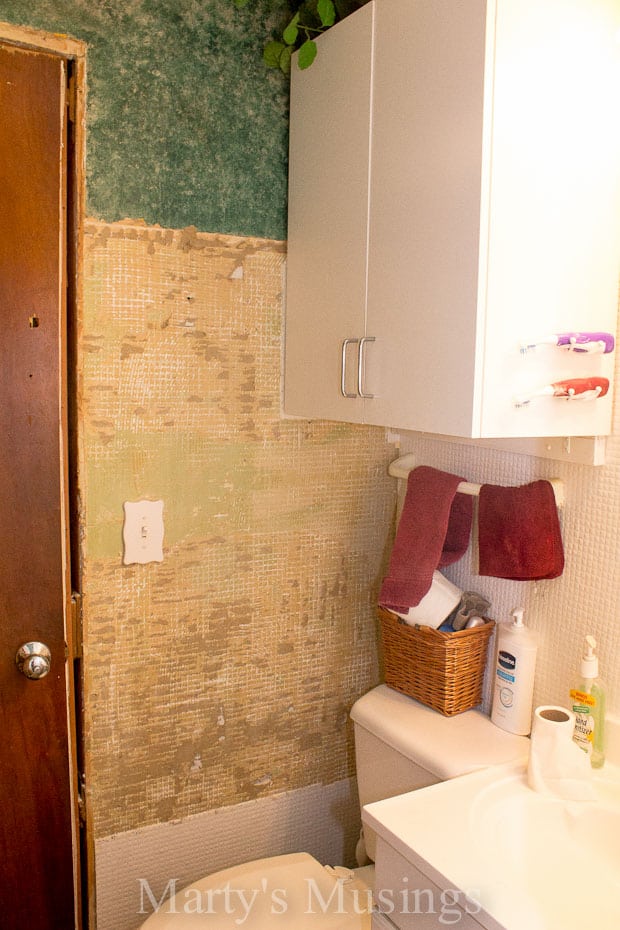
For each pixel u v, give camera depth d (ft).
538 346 3.95
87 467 4.92
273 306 5.45
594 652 4.53
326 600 5.95
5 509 4.53
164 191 4.96
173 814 5.50
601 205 4.10
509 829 3.99
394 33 4.21
